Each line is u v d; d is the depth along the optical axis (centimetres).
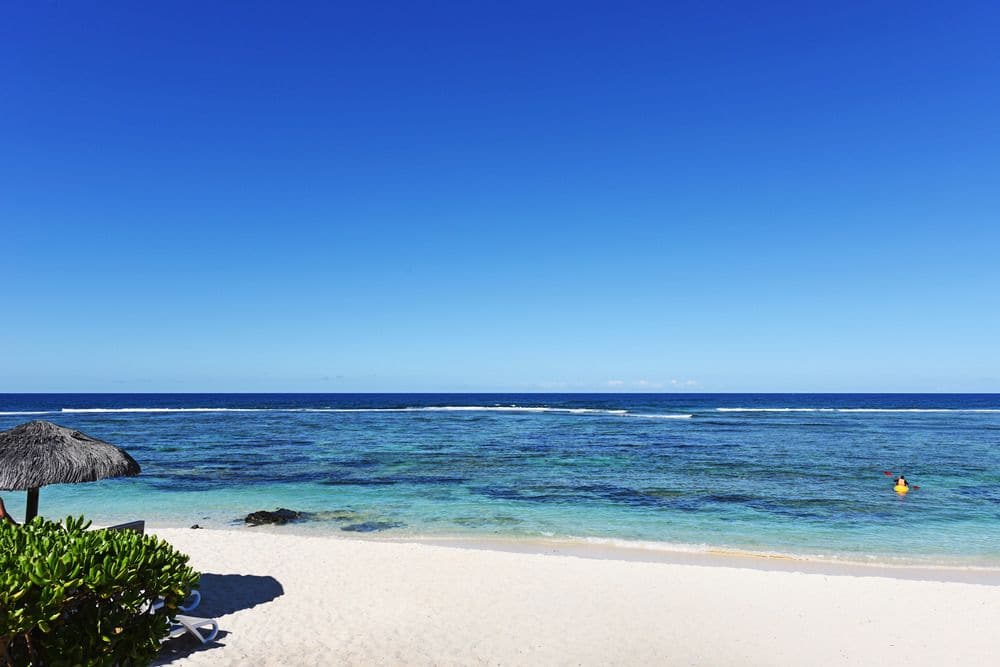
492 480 2342
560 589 989
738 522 1658
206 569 1066
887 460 2975
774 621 866
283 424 5491
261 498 1980
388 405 10612
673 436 4334
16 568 356
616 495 2042
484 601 925
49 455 729
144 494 2039
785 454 3219
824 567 1228
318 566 1095
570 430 4903
